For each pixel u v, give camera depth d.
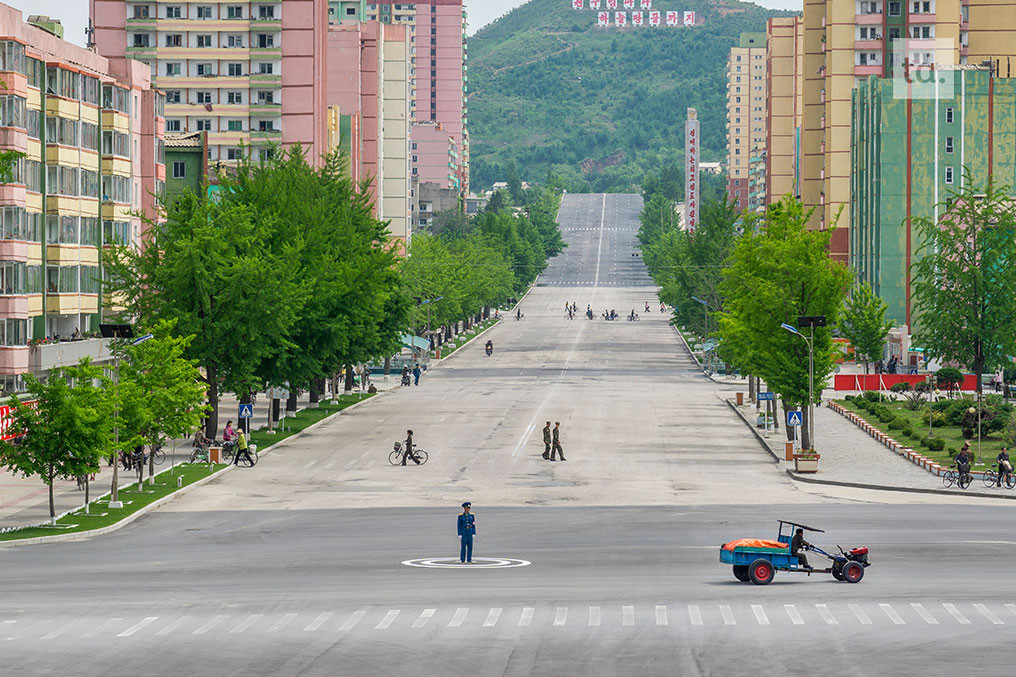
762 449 110.81
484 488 87.88
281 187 122.94
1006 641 42.72
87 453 72.12
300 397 156.75
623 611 47.88
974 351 140.50
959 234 141.75
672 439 116.75
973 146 197.38
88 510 75.75
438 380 182.75
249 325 104.62
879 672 38.69
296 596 51.16
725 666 39.44
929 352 147.50
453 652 41.41
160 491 84.88
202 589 52.84
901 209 198.62
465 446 110.94
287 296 107.31
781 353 105.19
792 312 106.69
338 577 55.81
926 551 62.50
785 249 108.75
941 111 197.50
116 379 83.38
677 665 39.59
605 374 191.12
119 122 127.25
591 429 123.50
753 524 71.88
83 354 116.12
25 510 77.62
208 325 104.31
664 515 75.69
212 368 107.00
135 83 133.00
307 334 118.44
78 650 42.00
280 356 110.88
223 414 136.50
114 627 45.41
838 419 137.25
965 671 38.75
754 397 147.12
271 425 119.88
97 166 121.75
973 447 107.75
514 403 148.25
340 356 129.12
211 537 68.31
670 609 48.28
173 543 66.31
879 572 56.97
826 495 84.69
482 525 72.12
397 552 62.94
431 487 88.44
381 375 190.62
